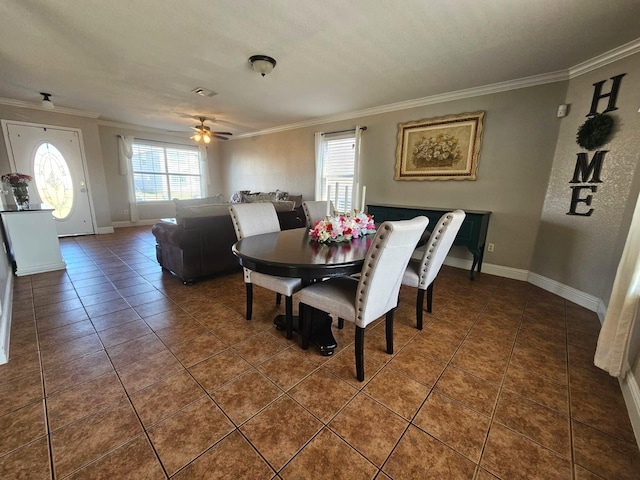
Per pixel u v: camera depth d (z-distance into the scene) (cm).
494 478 107
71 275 331
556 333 216
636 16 191
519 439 124
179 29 223
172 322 224
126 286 299
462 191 370
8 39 242
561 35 218
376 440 123
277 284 199
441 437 125
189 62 286
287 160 615
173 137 718
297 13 200
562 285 288
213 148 795
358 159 465
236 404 141
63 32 230
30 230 328
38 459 111
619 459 116
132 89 375
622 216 232
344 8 193
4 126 459
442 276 351
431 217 354
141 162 673
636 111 225
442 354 187
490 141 340
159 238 327
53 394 145
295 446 119
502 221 343
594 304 255
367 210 425
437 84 330
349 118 482
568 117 284
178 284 307
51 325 216
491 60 265
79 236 548
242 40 239
